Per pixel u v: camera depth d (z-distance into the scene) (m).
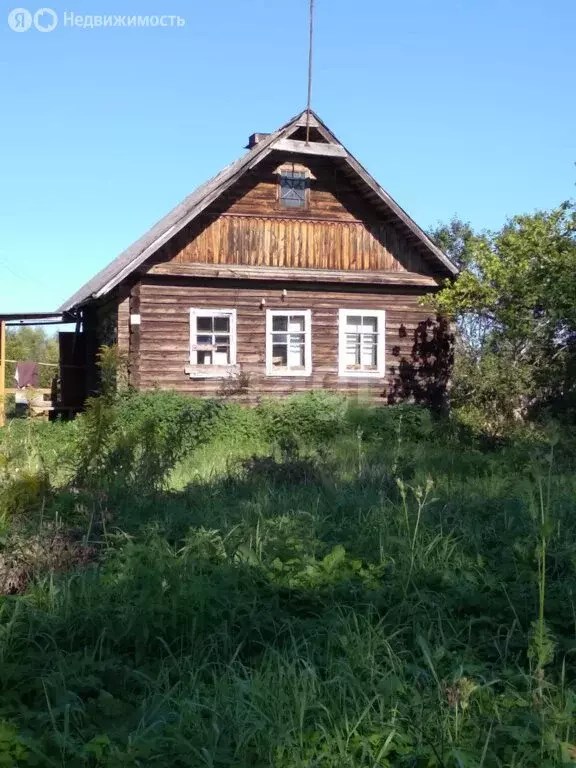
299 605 5.94
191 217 19.73
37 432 15.41
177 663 5.05
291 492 10.02
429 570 6.51
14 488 8.50
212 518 8.30
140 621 5.39
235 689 4.59
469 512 8.93
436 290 22.30
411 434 18.70
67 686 4.72
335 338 21.58
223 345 20.92
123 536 7.11
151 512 8.59
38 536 7.07
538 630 4.75
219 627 5.41
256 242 21.11
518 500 9.31
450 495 9.95
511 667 5.02
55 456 11.84
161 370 20.23
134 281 20.17
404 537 7.34
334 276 21.39
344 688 4.57
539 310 20.88
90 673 4.93
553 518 8.16
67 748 4.01
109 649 5.28
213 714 4.33
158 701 4.59
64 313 23.81
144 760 3.94
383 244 22.09
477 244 20.00
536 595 5.93
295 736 4.14
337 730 4.12
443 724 4.20
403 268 22.22
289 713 4.32
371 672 4.79
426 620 5.61
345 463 12.49
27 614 5.58
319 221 21.61
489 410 22.88
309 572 6.28
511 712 4.38
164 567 6.15
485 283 19.72
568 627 5.53
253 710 4.35
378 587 6.11
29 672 4.85
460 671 4.56
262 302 21.02
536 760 3.91
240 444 17.58
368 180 21.12
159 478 9.86
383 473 11.09
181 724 4.26
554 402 22.38
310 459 11.84
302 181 21.52
